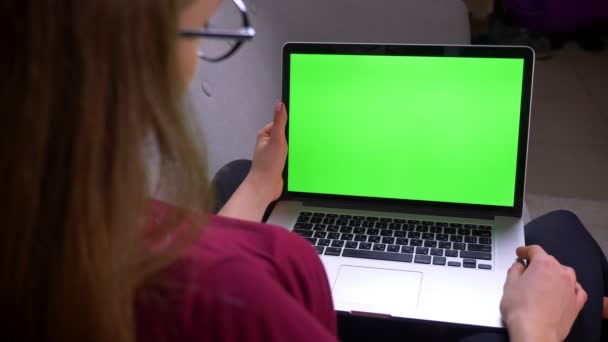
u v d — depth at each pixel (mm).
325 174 889
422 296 724
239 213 734
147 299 302
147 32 278
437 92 844
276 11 1170
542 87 2189
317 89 873
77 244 281
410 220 856
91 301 288
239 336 306
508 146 835
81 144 273
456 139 849
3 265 293
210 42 939
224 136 960
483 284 736
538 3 2322
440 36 1237
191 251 321
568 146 1859
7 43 271
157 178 335
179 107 300
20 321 304
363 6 1214
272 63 1145
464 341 671
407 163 865
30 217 282
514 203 843
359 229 844
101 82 272
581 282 790
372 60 854
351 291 740
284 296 325
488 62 826
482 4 2113
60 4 266
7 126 276
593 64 2330
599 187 1683
